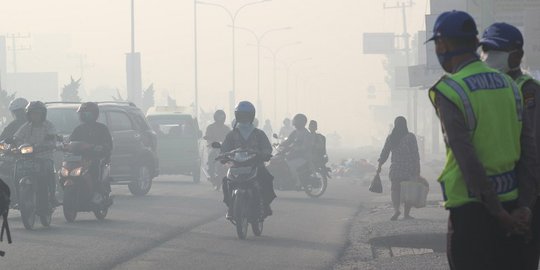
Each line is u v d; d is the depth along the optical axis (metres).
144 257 13.43
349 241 15.26
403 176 18.05
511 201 6.03
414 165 18.08
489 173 5.96
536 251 6.26
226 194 15.83
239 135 16.17
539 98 7.14
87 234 16.03
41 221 17.14
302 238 15.73
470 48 6.11
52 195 17.23
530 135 6.15
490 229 5.97
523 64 18.23
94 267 12.45
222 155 15.91
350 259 13.30
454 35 6.07
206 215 19.45
